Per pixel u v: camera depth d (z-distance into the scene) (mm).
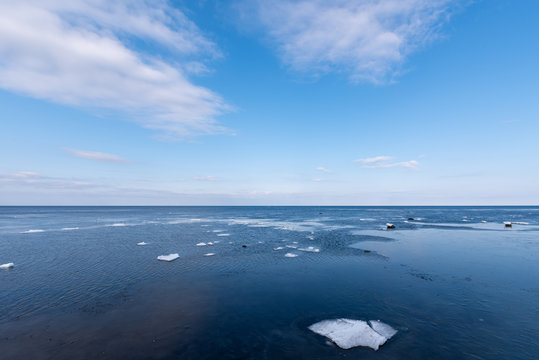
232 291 15789
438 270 20016
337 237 36625
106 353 9586
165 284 16969
